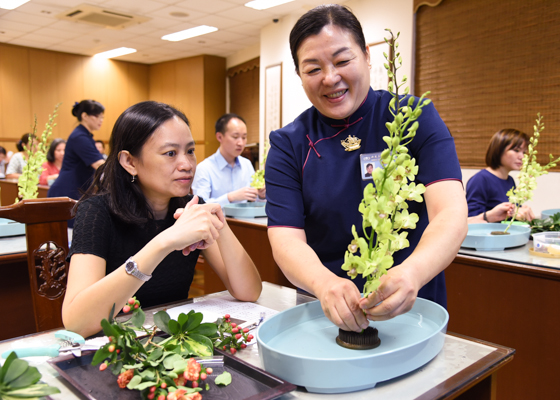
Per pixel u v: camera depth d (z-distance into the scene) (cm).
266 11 620
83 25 708
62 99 918
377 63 521
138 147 116
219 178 342
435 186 107
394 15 500
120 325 75
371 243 76
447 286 195
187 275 134
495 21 416
